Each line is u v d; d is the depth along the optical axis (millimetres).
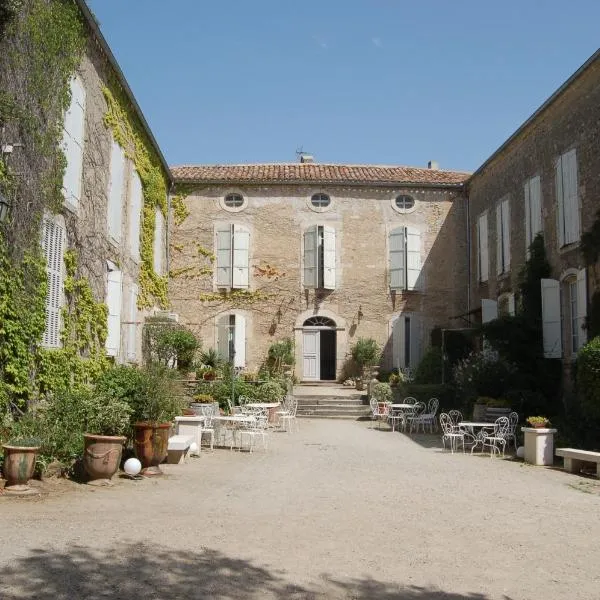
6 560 5367
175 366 21875
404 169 28953
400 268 26078
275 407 19844
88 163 14359
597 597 5180
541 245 19047
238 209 26250
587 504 8867
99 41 14656
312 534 6793
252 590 5000
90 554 5672
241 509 7965
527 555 6277
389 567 5770
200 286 25906
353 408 22312
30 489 8328
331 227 26141
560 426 14695
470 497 9227
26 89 10844
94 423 10047
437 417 20375
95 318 14820
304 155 31016
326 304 26062
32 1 11086
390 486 10000
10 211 10195
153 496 8648
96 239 14961
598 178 16000
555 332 17734
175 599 4723
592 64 16109
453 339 25359
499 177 23078
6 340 10047
